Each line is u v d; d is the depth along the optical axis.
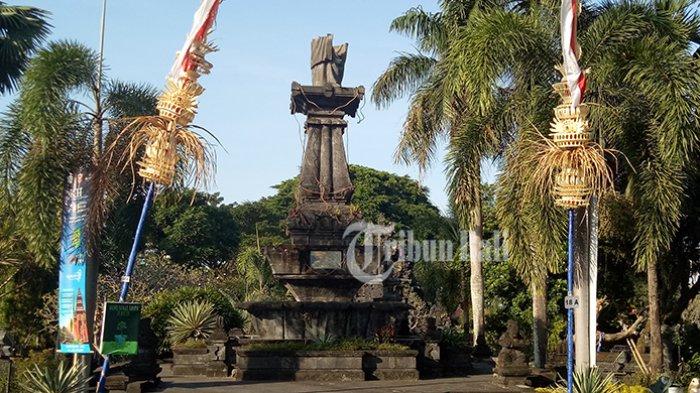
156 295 29.53
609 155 17.11
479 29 16.86
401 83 28.59
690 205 19.75
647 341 24.27
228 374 20.95
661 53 15.89
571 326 13.72
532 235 17.27
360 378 19.80
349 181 22.81
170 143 12.04
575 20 14.12
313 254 21.75
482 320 27.41
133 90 18.09
